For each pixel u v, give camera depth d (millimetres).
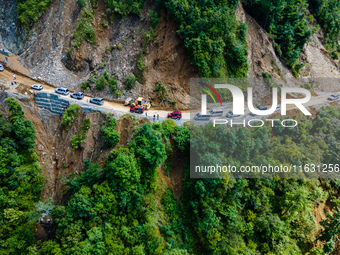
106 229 48906
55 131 60875
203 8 63875
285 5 79938
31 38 70562
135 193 50719
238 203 56938
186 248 54938
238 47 67000
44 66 68062
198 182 54188
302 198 58625
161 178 58438
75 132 58656
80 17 67625
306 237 62406
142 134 55375
